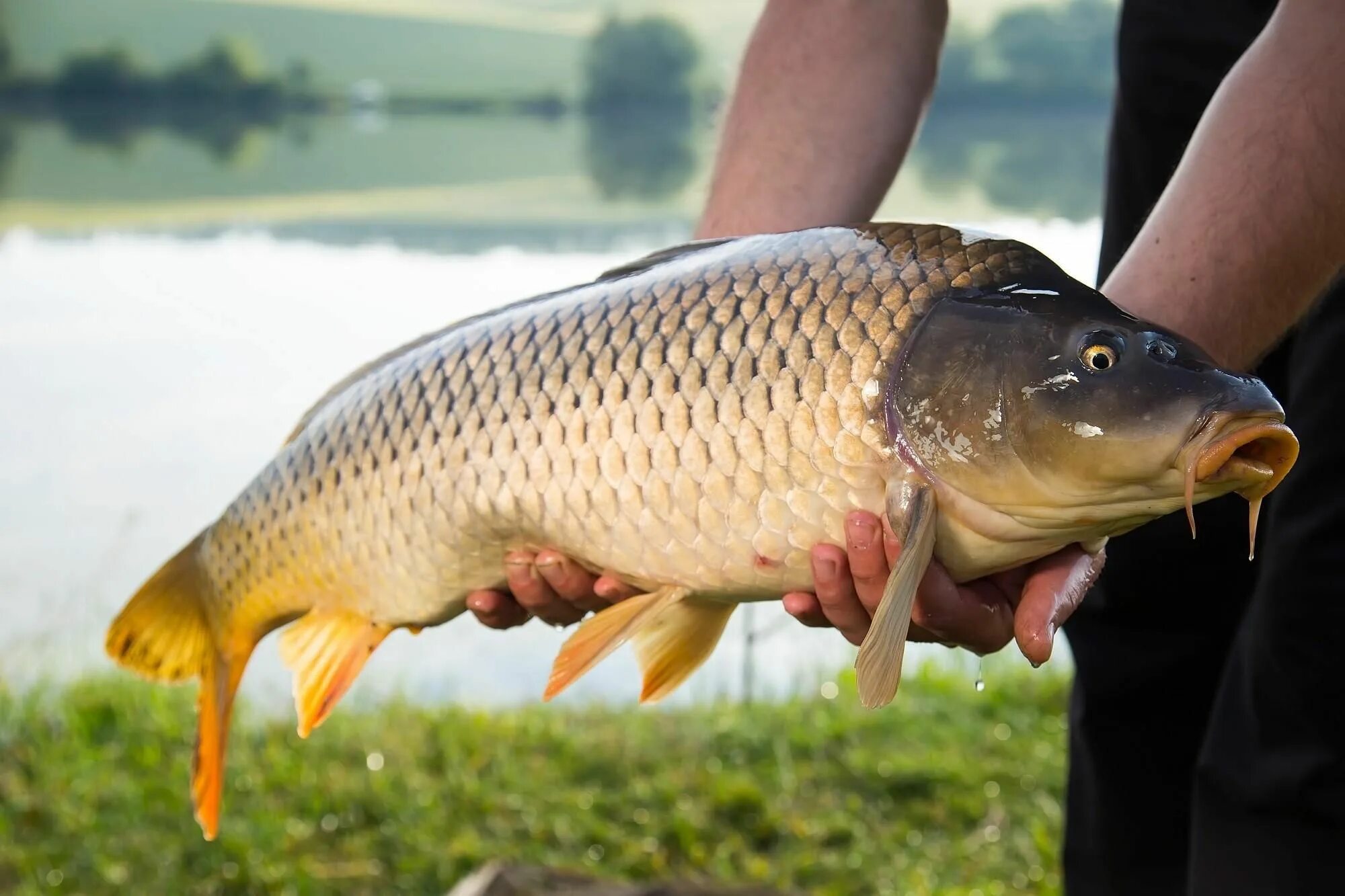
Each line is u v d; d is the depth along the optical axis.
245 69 41.91
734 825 3.80
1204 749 2.18
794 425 1.70
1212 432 1.56
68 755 4.21
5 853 3.64
